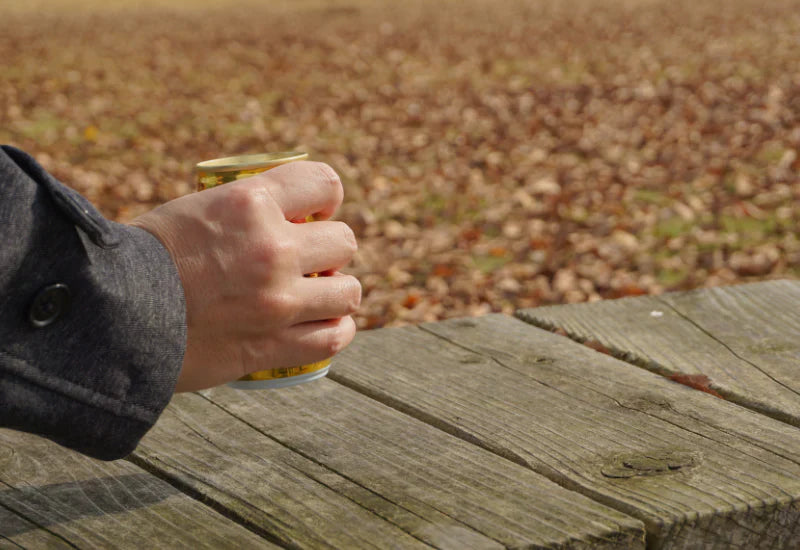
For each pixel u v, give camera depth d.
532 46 10.07
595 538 0.81
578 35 10.83
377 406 0.98
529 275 3.29
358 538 0.82
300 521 0.83
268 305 0.80
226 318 0.80
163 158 5.54
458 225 3.91
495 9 14.70
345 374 1.04
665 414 0.95
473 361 1.06
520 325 1.14
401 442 0.92
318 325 0.82
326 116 6.69
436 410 0.96
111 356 0.76
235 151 5.70
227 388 1.01
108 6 17.48
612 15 12.84
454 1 16.44
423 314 2.98
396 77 8.41
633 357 1.06
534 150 5.30
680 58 8.52
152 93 7.95
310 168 0.82
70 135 6.23
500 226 3.88
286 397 1.00
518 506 0.84
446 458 0.90
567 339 1.10
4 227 0.74
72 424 0.76
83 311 0.76
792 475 0.86
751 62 7.92
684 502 0.83
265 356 0.81
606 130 5.70
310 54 10.20
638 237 3.58
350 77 8.55
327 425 0.95
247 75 8.84
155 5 17.56
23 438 0.94
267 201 0.80
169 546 0.82
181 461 0.90
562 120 6.16
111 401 0.76
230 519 0.84
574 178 4.59
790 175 4.26
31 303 0.74
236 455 0.91
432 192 4.48
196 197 0.80
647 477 0.86
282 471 0.89
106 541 0.82
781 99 6.15
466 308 3.03
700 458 0.88
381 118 6.58
